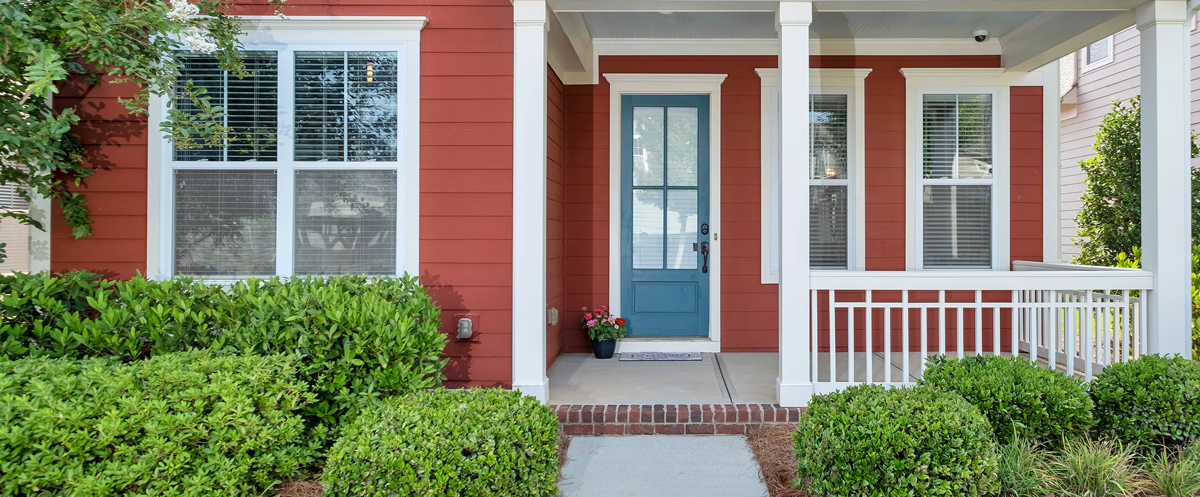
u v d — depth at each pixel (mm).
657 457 3352
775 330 5504
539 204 3879
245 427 2469
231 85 4066
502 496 2336
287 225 4082
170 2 3475
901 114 5453
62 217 4055
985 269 5473
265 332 2943
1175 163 3744
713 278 5504
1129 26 4195
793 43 3701
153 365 2635
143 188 4055
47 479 2119
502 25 4023
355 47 4066
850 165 5469
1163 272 3760
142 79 3469
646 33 5273
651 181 5582
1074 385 2846
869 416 2445
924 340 3828
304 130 4098
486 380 4035
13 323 3148
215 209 4098
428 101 4043
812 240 5527
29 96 3334
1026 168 5438
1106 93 7387
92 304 3131
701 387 4266
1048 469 2627
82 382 2404
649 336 5594
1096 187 6383
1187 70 3738
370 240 4102
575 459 3328
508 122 4016
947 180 5465
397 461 2207
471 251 4031
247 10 4031
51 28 3254
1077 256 7633
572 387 4270
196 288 3303
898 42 5418
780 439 3467
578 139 5480
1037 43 4875
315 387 2898
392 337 2998
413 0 4059
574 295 5527
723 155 5484
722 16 4848
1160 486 2604
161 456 2301
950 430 2373
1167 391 2883
